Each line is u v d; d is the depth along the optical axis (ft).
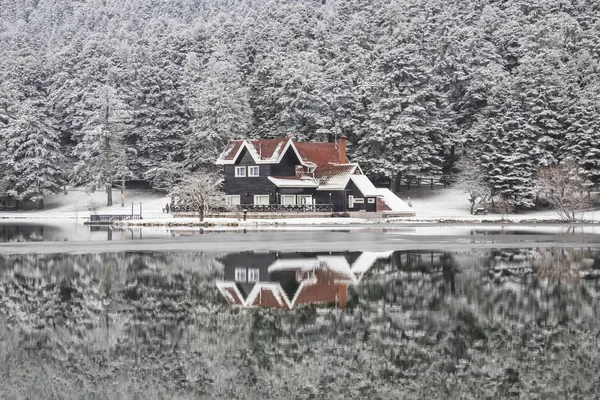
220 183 331.77
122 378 51.16
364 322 68.85
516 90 338.95
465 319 69.97
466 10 518.78
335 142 357.41
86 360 55.72
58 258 124.98
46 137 389.80
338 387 49.29
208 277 99.66
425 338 62.28
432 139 362.33
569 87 345.92
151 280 96.84
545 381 50.42
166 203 346.74
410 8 525.34
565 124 333.83
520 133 321.73
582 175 307.58
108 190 363.56
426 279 96.89
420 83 356.38
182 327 66.85
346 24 538.06
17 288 89.92
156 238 177.58
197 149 357.61
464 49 401.29
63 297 83.41
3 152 380.37
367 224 253.03
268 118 378.73
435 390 48.73
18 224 265.75
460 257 125.59
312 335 63.52
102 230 220.02
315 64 392.27
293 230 215.31
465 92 392.68
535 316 71.26
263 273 103.91
